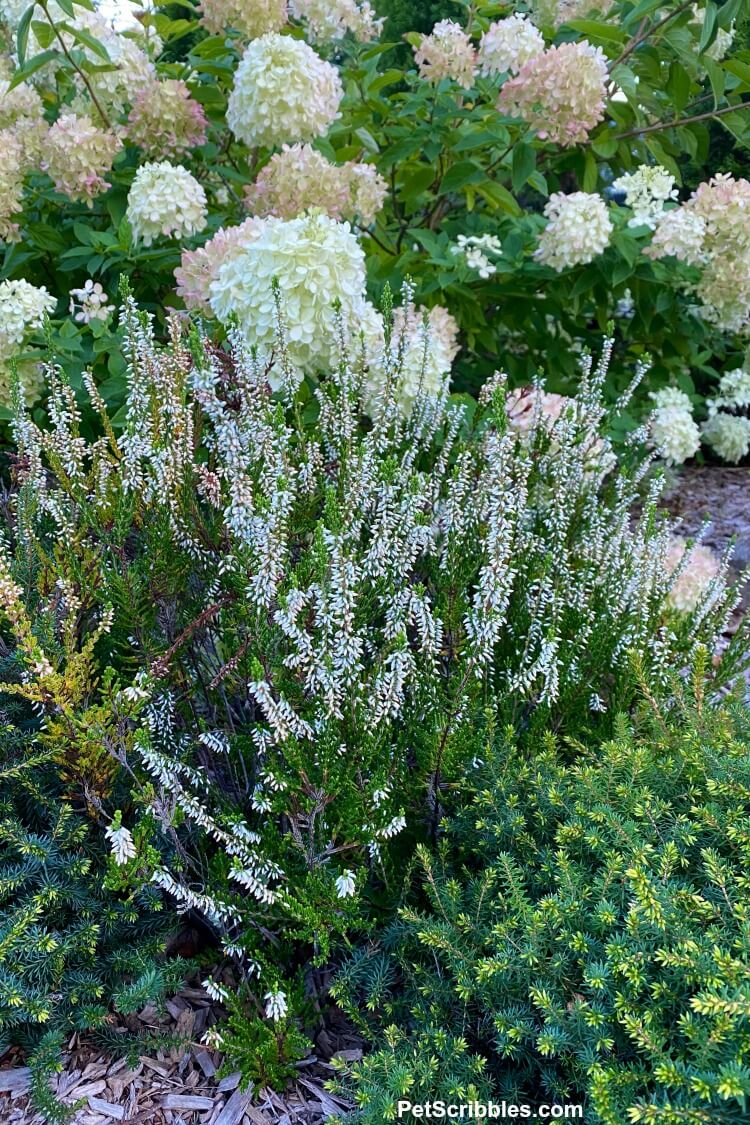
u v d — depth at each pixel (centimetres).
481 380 229
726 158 286
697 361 250
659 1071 95
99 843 145
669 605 179
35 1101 128
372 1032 137
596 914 118
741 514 235
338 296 162
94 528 147
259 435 147
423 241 211
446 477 163
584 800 140
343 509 146
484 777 147
